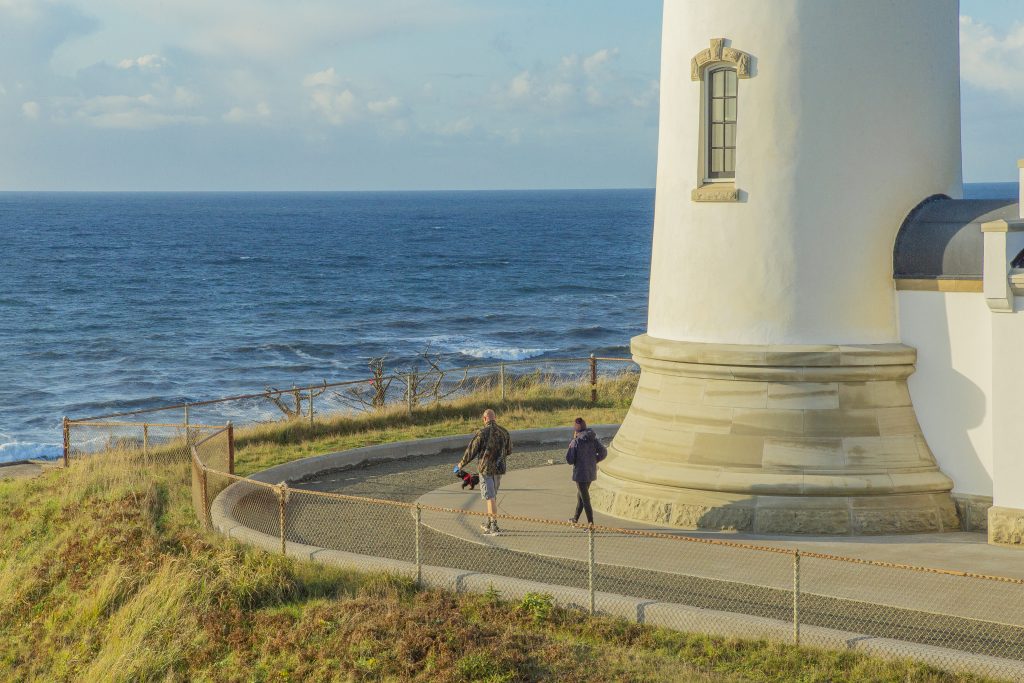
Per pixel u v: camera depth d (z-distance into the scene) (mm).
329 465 24250
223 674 13641
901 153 18297
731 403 18312
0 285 108938
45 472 25703
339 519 19219
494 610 13969
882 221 18219
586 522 18609
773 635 12664
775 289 18266
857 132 18078
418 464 24812
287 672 13305
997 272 16219
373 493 21734
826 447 17750
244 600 15117
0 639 16203
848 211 18125
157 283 113750
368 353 73250
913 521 17438
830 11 17969
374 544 17453
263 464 24031
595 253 162250
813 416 17891
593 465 17891
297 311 94375
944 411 17844
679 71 19172
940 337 17828
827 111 18031
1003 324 16500
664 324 19531
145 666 14055
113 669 14133
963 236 17594
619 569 15680
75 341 76312
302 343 76625
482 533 17906
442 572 15008
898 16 18203
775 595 14320
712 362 18391
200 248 165750
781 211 18172
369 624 13727
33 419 53000
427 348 71000
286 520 18594
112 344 75312
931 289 17828
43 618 16453
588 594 13906
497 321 89750
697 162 18922
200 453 21938
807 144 18078
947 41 18953
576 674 12219
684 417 18703
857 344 18172
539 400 31000
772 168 18188
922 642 12469
